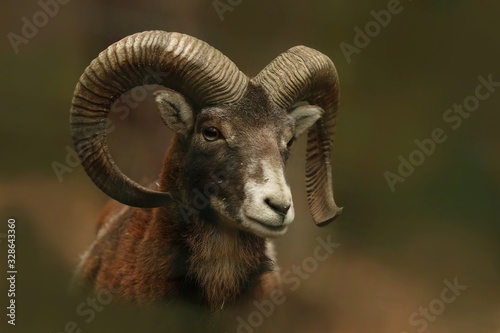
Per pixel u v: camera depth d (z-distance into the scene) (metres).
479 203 63.06
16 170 55.16
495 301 49.19
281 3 70.31
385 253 56.09
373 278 51.00
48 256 31.98
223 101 24.75
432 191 63.81
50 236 41.88
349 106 70.69
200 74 24.52
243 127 24.48
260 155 24.05
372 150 67.00
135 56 24.58
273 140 24.56
